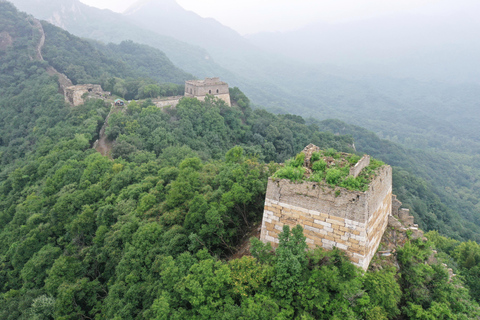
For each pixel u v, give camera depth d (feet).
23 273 121.70
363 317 60.13
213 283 68.59
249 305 61.52
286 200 72.33
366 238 65.41
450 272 77.41
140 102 282.77
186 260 79.36
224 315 62.59
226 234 92.27
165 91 348.18
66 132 234.99
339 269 64.85
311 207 69.21
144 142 220.64
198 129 263.70
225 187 108.27
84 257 117.60
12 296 118.52
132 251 96.94
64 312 96.89
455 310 66.80
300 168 74.28
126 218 118.62
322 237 68.64
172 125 246.47
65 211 146.72
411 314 64.44
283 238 67.31
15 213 168.66
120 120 236.22
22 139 274.98
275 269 65.92
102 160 177.68
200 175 126.52
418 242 79.87
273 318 59.00
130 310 83.05
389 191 85.05
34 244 138.51
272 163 111.34
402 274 72.43
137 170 162.50
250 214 98.73
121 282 92.07
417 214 251.39
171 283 75.72
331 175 67.87
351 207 64.64
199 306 67.77
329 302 62.23
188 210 105.19
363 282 63.52
